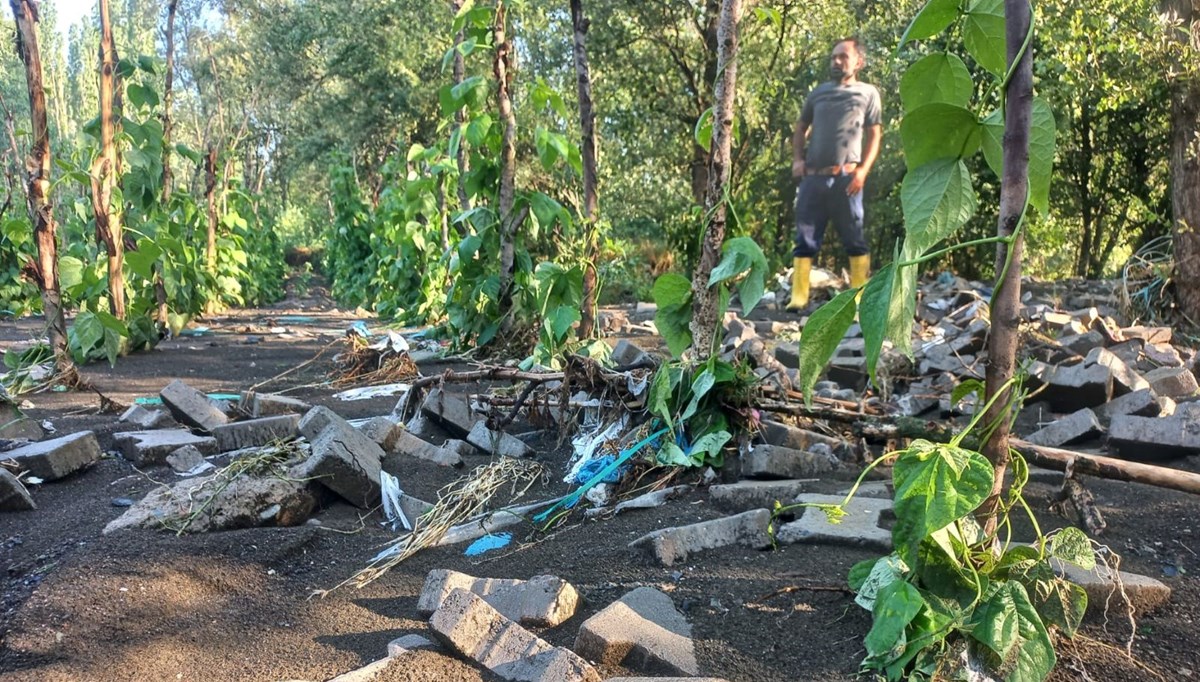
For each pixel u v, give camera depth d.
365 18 19.95
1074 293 9.91
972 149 2.33
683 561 2.98
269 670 2.49
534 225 7.12
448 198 11.52
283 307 18.00
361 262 17.19
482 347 7.25
